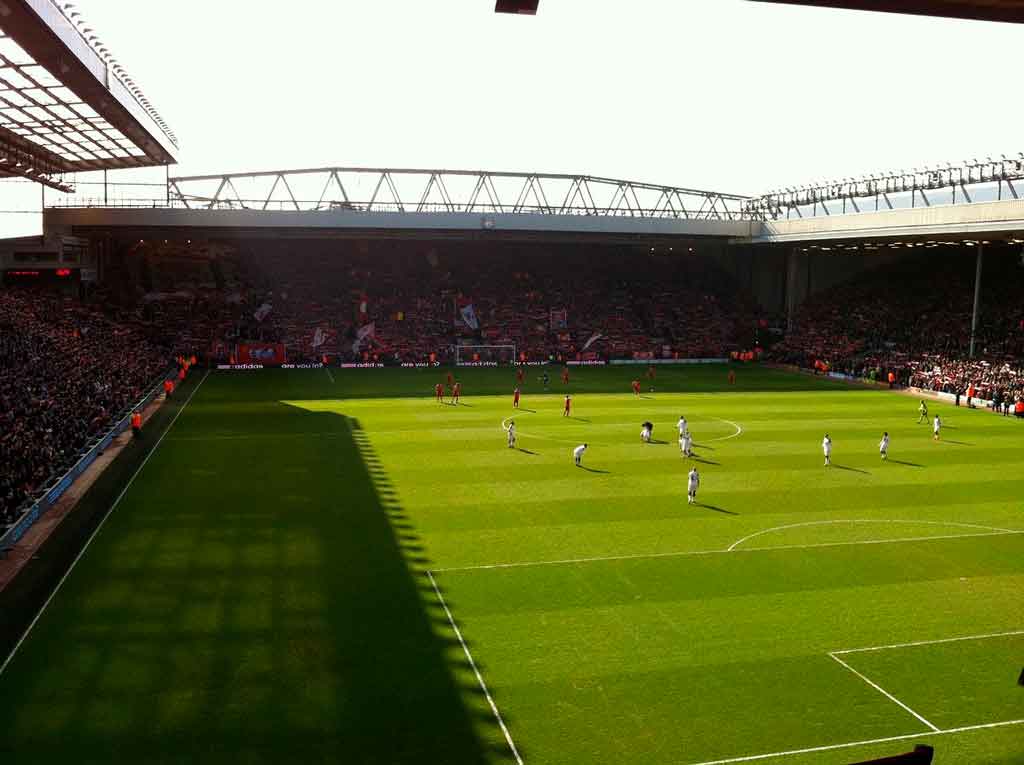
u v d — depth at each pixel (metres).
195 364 88.12
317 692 19.77
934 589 26.41
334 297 105.19
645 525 32.59
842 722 18.72
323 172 99.19
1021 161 74.62
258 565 27.94
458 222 94.44
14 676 20.41
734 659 21.61
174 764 16.94
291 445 47.16
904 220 82.06
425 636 22.77
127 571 27.30
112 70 42.44
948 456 45.72
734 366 96.06
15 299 78.00
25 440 38.22
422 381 78.75
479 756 17.33
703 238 104.75
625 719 18.78
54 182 71.25
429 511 34.16
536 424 54.62
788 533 31.81
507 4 9.31
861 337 95.81
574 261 119.25
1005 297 93.00
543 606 24.81
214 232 95.56
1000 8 9.84
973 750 17.62
